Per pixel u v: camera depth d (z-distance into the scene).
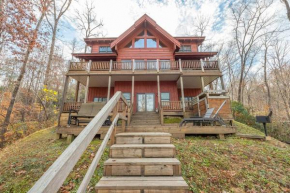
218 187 2.59
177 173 2.06
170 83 11.04
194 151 3.86
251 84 23.89
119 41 10.86
